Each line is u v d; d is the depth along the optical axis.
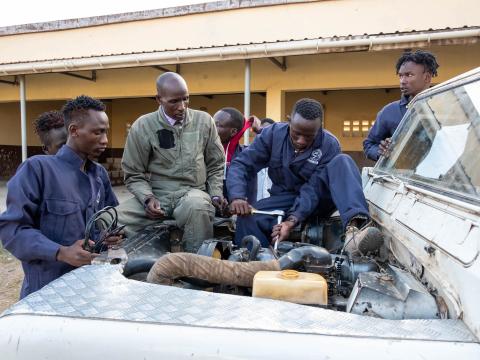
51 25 12.83
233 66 10.63
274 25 10.52
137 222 2.93
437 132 2.20
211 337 1.18
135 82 11.78
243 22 10.81
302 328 1.20
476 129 1.74
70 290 1.43
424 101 2.62
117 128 16.81
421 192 1.92
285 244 2.47
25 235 1.89
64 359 1.22
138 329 1.22
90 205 2.20
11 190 1.96
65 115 2.17
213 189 3.14
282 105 10.35
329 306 1.72
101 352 1.20
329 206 2.96
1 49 13.59
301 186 3.09
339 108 13.57
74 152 2.18
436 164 2.02
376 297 1.46
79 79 12.32
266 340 1.16
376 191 2.74
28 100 13.09
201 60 9.27
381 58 9.34
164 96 2.92
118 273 1.57
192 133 3.04
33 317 1.29
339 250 2.66
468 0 8.88
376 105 13.27
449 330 1.18
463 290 1.25
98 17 12.28
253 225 2.92
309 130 2.77
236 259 2.02
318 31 10.11
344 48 8.10
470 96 1.92
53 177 2.06
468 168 1.67
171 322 1.24
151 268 1.84
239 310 1.31
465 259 1.28
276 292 1.49
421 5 9.17
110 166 16.48
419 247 1.65
